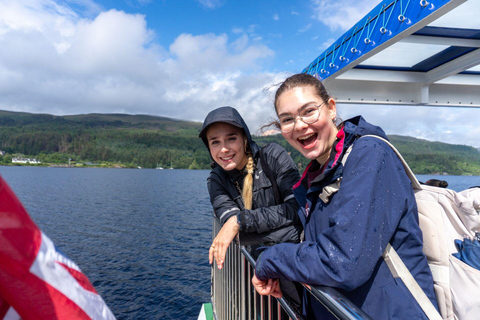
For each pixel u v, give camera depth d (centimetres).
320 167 145
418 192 133
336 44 339
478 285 114
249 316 199
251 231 186
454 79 422
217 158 198
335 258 97
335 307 94
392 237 107
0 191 37
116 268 2167
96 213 4566
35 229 43
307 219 140
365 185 101
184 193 7844
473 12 260
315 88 131
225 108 195
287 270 113
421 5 218
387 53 353
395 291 103
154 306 1571
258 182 197
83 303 47
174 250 2689
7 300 39
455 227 124
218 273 321
